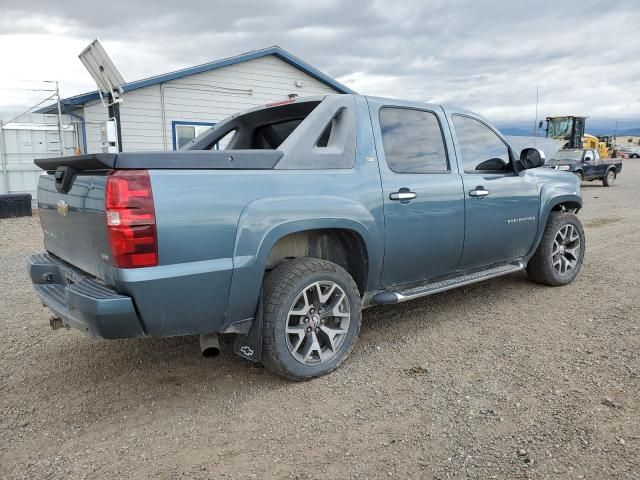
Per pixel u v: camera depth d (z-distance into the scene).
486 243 4.52
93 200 2.76
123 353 3.90
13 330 4.41
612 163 20.91
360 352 3.82
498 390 3.17
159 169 2.70
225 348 3.98
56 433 2.81
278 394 3.21
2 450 2.66
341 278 3.43
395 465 2.47
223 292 2.91
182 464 2.52
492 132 4.77
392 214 3.71
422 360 3.66
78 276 3.09
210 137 4.58
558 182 5.34
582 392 3.11
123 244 2.58
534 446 2.58
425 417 2.89
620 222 10.17
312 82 17.12
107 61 7.54
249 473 2.44
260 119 4.50
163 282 2.68
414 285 4.11
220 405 3.09
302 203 3.20
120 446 2.68
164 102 14.42
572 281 5.62
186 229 2.74
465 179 4.29
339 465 2.48
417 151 4.03
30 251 7.95
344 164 3.53
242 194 2.97
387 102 3.92
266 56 15.95
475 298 5.11
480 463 2.46
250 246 2.96
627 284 5.45
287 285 3.17
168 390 3.29
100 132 14.28
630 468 2.38
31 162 14.90
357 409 3.00
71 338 4.22
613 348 3.76
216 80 15.15
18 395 3.25
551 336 4.05
